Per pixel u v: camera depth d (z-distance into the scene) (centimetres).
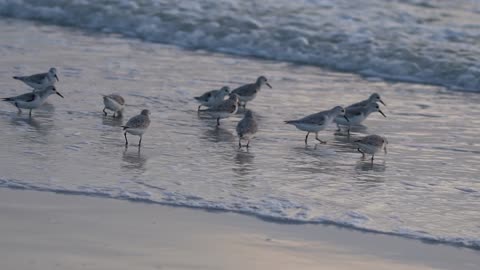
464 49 2692
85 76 2309
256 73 2500
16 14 3178
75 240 1219
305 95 2273
